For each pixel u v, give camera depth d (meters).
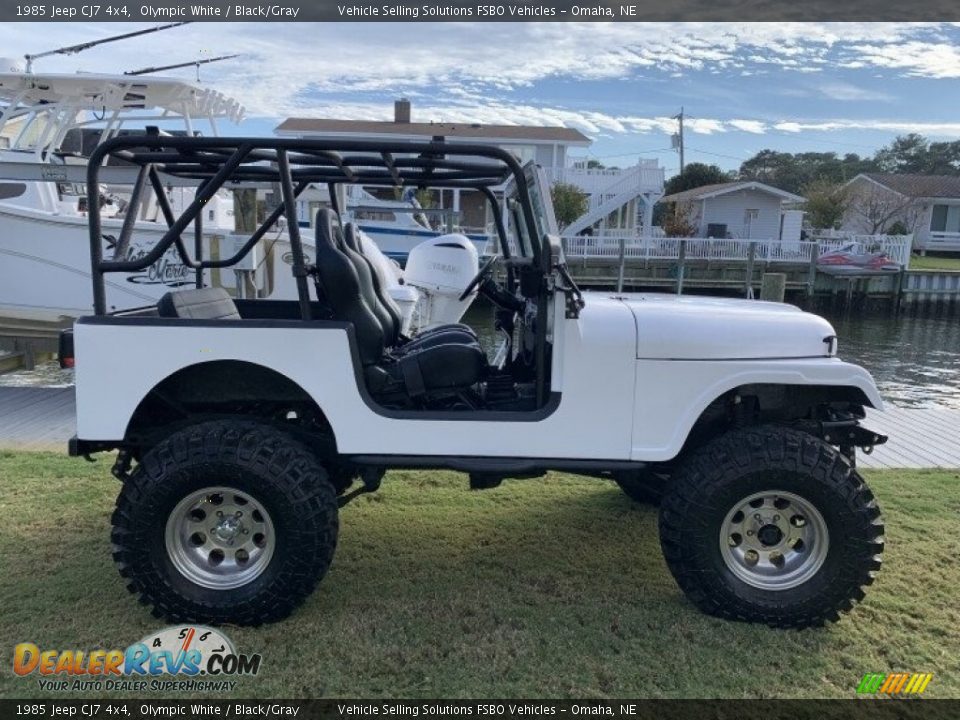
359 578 3.34
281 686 2.57
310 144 2.83
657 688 2.59
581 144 25.06
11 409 6.66
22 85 8.17
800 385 3.10
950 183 37.72
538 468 2.93
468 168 3.55
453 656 2.74
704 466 2.89
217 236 8.19
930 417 6.90
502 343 3.98
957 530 3.94
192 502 2.87
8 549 3.57
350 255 3.38
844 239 25.80
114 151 2.91
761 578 2.96
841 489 2.82
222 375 3.05
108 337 2.82
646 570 3.46
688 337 2.89
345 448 2.91
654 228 29.53
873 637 2.90
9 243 8.67
